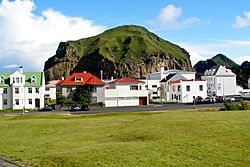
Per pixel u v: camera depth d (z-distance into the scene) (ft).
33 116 176.04
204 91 333.83
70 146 76.18
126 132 86.79
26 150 75.66
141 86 338.54
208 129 82.48
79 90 340.18
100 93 327.47
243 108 175.11
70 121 131.34
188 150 64.49
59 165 59.47
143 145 69.82
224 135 75.72
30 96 313.32
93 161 59.57
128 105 321.11
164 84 379.55
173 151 64.03
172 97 353.92
